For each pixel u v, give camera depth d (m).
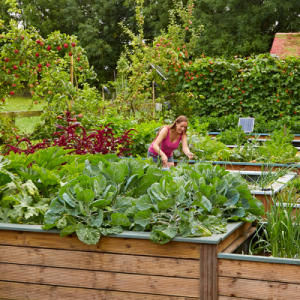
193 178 2.75
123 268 2.34
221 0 25.41
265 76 11.09
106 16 29.83
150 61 10.99
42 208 2.72
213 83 11.48
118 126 7.27
